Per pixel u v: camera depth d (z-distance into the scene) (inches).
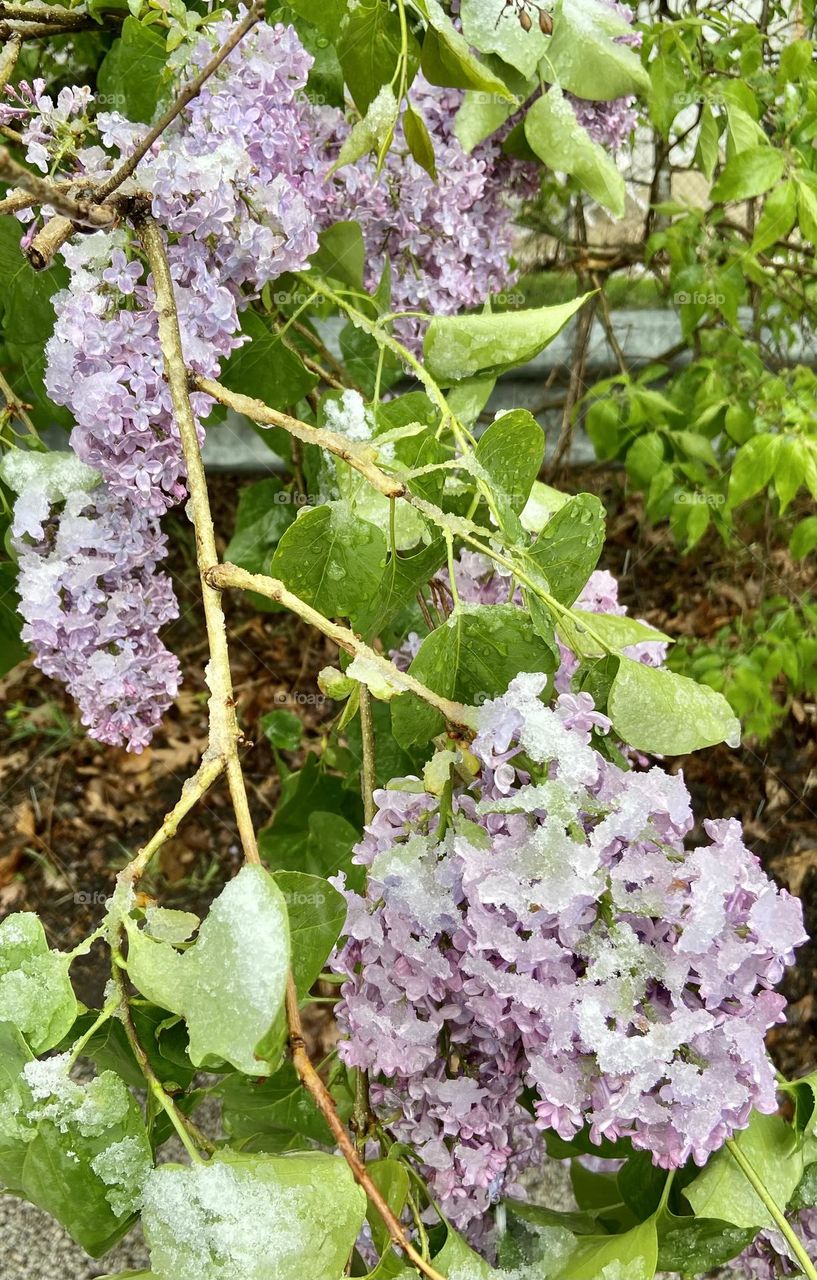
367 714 17.5
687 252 41.4
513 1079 15.3
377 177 17.0
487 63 21.5
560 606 14.5
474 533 16.2
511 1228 16.2
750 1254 17.3
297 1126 19.8
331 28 17.8
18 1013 11.4
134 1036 11.8
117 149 19.0
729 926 13.1
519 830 13.3
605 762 13.6
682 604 59.9
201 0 20.1
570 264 46.4
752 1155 15.5
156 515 18.7
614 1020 13.0
